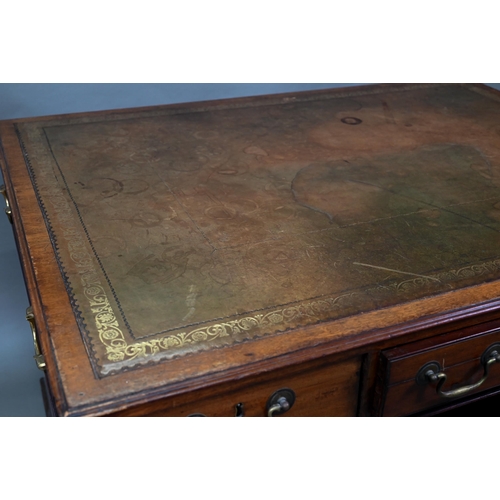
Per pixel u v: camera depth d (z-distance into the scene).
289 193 1.56
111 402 0.93
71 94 2.38
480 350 1.18
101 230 1.39
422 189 1.58
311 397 1.10
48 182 1.61
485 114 2.11
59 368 0.99
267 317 1.10
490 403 1.67
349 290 1.18
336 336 1.06
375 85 2.41
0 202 2.26
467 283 1.20
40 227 1.40
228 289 1.18
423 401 1.18
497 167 1.70
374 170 1.68
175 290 1.18
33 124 2.00
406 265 1.26
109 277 1.22
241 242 1.34
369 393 1.14
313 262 1.27
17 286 2.26
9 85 2.29
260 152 1.80
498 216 1.45
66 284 1.19
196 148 1.83
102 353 1.02
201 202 1.51
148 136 1.92
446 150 1.81
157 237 1.36
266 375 1.01
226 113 2.12
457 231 1.38
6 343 2.12
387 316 1.11
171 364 1.00
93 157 1.76
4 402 1.94
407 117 2.08
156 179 1.63
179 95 2.52
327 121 2.04
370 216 1.45
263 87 2.61
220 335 1.06
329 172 1.67
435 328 1.12
